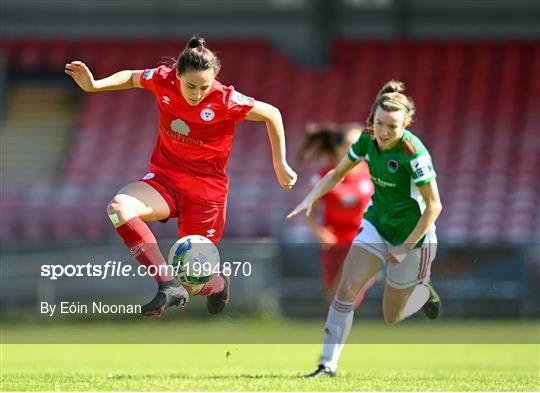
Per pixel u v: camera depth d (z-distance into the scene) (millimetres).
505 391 22609
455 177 81562
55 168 87125
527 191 79688
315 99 89125
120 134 88562
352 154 27344
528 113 86688
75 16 95062
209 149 26438
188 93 24906
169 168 26625
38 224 79438
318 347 49406
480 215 78188
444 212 78562
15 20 95062
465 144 84500
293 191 78250
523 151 83625
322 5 91688
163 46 92938
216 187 26969
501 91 88375
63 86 93688
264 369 33094
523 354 45062
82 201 79812
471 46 91688
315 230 44594
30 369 32688
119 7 94750
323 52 92500
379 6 92625
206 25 94875
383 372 30547
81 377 26609
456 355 44688
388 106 25375
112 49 93188
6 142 89562
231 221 76812
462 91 88688
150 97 91562
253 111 26109
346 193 44438
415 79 90000
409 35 93312
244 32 94438
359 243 27109
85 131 89438
